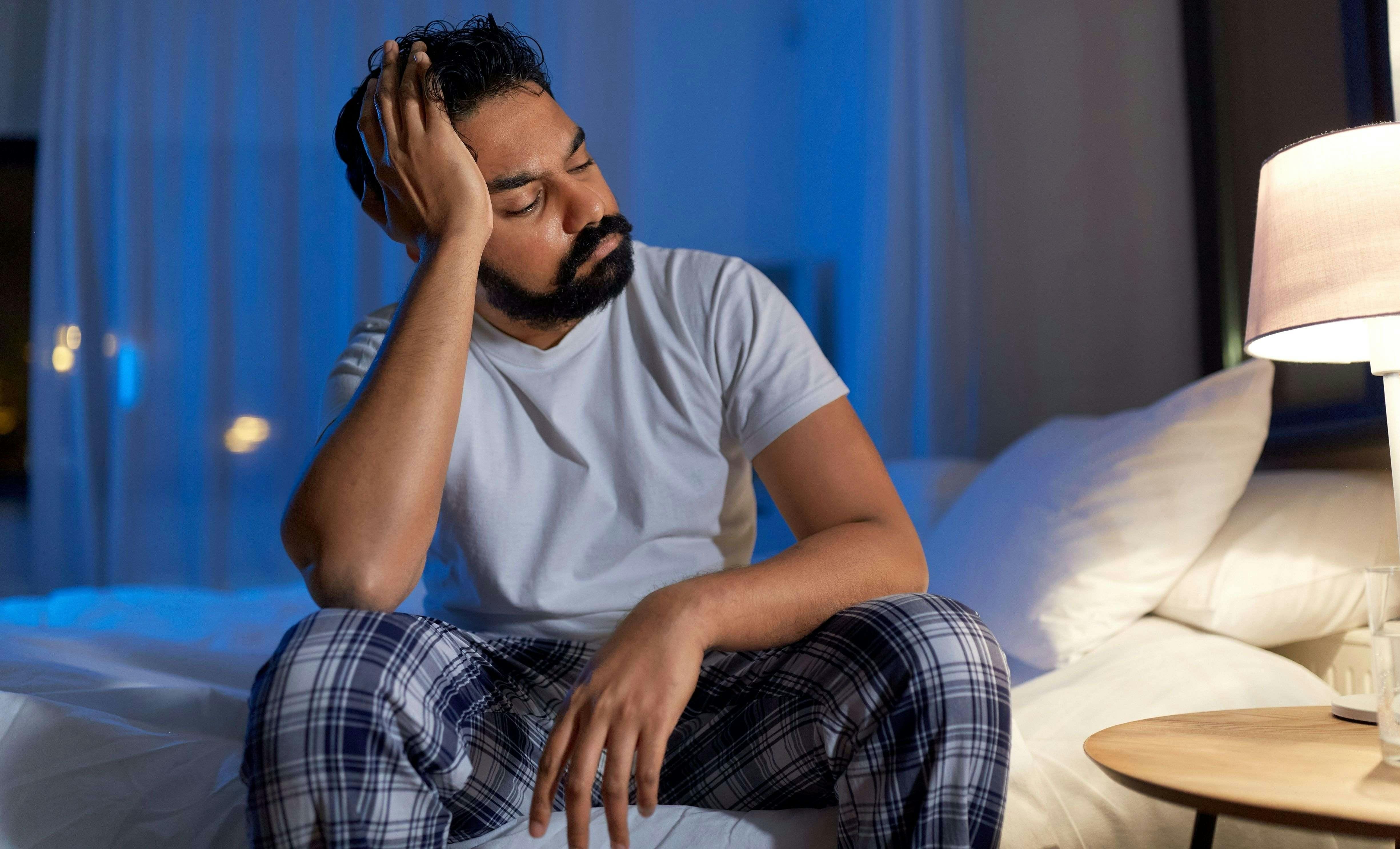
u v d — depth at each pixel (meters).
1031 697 1.22
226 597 2.20
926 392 2.62
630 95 2.83
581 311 1.03
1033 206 2.59
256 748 0.67
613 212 1.05
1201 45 2.14
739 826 0.81
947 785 0.73
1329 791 0.70
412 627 0.74
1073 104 2.55
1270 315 1.02
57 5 2.81
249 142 2.82
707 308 1.07
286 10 2.83
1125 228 2.45
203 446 2.74
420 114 1.01
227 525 2.73
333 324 2.81
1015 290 2.60
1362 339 1.14
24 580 2.96
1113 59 2.48
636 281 1.11
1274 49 1.88
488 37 1.05
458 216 0.96
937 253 2.64
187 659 1.37
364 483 0.83
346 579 0.81
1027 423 2.57
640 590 1.02
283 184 2.81
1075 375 2.51
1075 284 2.52
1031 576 1.41
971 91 2.67
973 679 0.74
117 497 2.72
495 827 0.85
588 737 0.73
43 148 2.79
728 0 2.88
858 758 0.76
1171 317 2.36
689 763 0.92
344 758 0.67
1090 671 1.27
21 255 3.01
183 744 0.93
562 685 0.92
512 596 1.02
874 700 0.76
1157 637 1.34
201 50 2.82
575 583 1.02
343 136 1.18
